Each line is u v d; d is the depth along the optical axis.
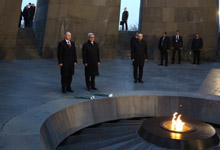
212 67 14.12
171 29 17.03
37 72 10.82
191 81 9.69
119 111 6.75
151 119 5.59
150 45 17.34
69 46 7.09
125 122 6.64
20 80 8.98
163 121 5.43
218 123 6.48
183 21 16.89
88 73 7.68
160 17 17.09
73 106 5.92
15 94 6.97
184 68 13.52
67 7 15.84
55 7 15.59
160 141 4.61
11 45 14.55
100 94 7.06
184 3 16.78
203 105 6.74
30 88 7.80
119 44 18.94
